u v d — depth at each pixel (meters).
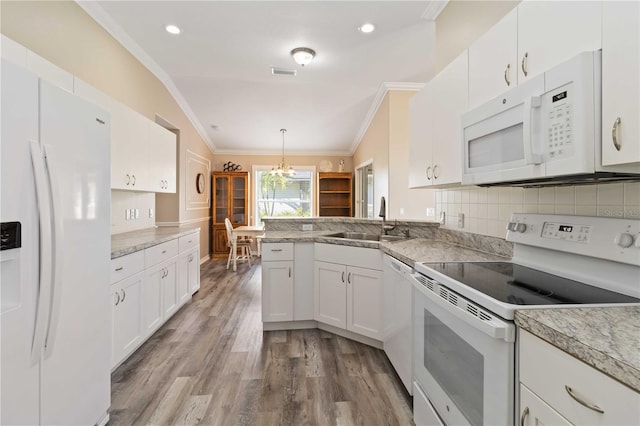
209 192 6.43
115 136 2.38
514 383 0.86
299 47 3.16
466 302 1.06
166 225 4.59
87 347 1.35
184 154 4.83
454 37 2.28
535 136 1.04
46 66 1.71
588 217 1.15
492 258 1.64
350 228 3.06
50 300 1.09
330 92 4.47
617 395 0.58
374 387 1.83
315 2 2.43
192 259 3.52
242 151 6.96
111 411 1.61
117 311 1.95
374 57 3.39
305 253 2.68
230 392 1.78
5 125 0.95
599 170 0.88
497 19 1.78
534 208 1.47
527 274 1.29
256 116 5.30
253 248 6.63
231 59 3.47
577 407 0.66
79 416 1.30
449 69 1.76
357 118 5.42
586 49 0.93
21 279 1.00
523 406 0.83
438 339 1.28
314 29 2.82
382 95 4.37
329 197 7.09
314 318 2.68
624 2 0.81
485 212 1.85
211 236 6.54
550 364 0.74
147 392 1.78
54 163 1.11
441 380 1.25
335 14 2.59
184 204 4.86
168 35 2.95
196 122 5.39
